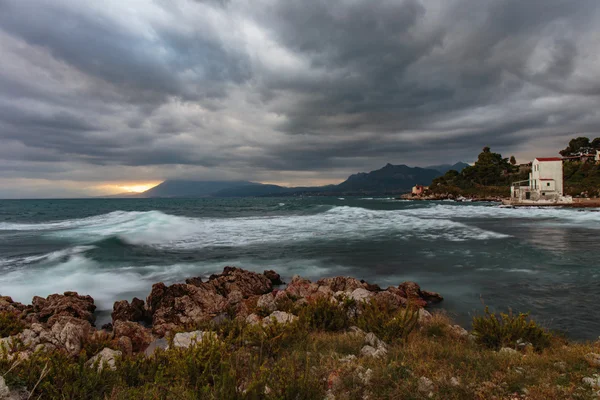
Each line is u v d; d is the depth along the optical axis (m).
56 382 4.48
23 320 10.60
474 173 167.00
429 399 4.25
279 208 77.62
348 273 17.34
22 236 29.00
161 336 9.60
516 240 26.48
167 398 4.27
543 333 7.28
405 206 88.31
